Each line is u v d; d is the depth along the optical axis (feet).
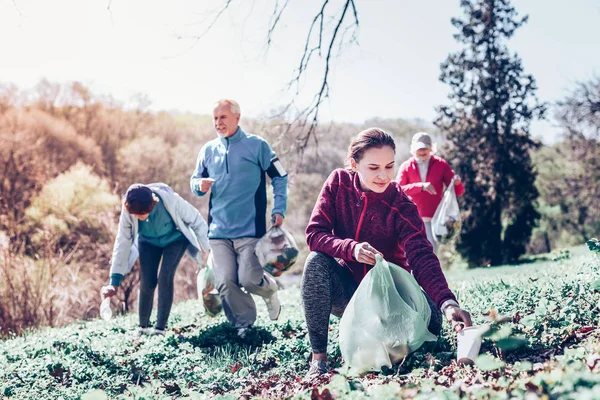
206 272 22.16
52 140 181.78
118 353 19.99
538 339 13.42
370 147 13.83
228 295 21.42
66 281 59.36
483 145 126.11
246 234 21.43
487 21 125.90
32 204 124.36
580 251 63.93
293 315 23.67
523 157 128.47
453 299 12.57
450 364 12.92
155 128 198.08
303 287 14.02
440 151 129.08
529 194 127.95
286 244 20.66
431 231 29.96
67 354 20.44
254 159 21.58
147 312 23.88
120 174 177.47
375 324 13.16
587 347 11.71
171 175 174.19
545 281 19.42
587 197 170.50
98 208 106.73
